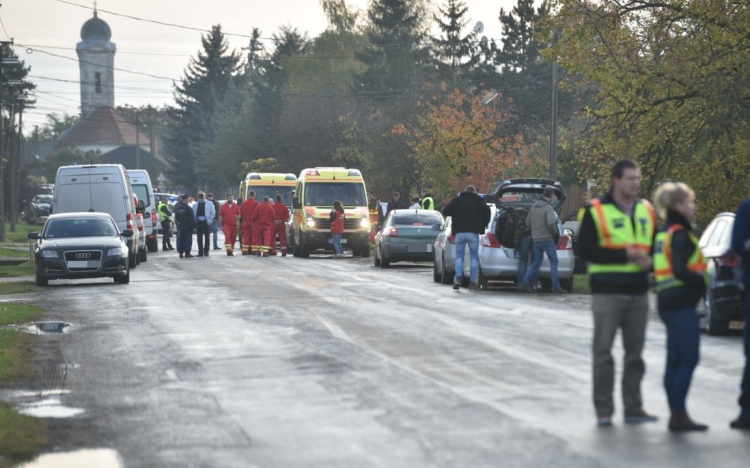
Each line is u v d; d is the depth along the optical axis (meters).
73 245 69.81
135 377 31.91
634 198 24.03
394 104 178.25
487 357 33.75
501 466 19.84
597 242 23.62
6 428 24.06
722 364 32.06
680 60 67.88
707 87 65.62
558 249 60.06
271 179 133.25
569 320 44.19
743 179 66.19
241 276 74.62
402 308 49.59
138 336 41.56
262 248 108.56
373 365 32.53
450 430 23.16
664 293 23.23
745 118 65.81
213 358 35.09
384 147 170.38
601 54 72.12
